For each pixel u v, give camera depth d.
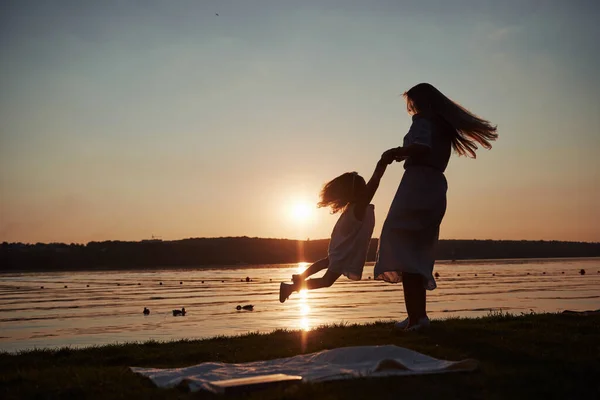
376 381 6.54
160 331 43.44
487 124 9.85
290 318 53.59
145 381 7.42
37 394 7.02
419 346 8.56
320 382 6.52
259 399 6.14
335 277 8.59
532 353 7.94
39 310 78.12
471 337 9.24
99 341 36.47
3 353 11.06
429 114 9.77
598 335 9.48
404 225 9.72
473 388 6.42
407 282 10.00
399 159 9.11
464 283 123.75
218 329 43.22
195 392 6.62
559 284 111.69
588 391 6.29
